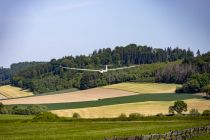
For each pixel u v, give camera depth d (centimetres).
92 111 15300
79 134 6969
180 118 10731
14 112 15425
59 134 7069
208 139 5744
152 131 7194
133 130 7500
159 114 13550
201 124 8688
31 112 15475
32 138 6419
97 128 8244
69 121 10506
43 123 9788
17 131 7831
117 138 4559
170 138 5256
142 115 12444
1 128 8469
